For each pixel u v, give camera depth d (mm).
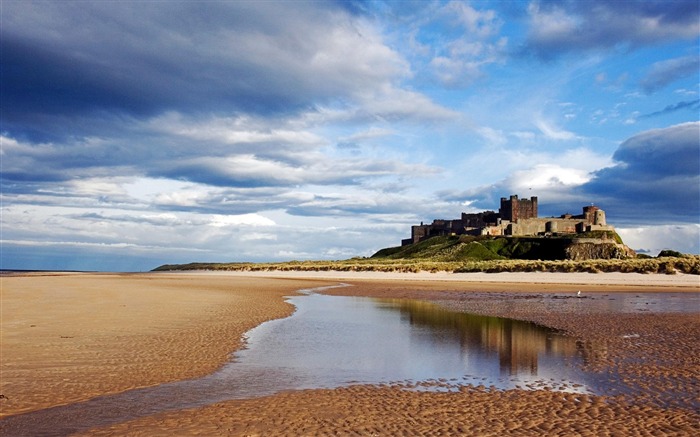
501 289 54594
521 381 13453
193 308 29641
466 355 17031
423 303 37125
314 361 15922
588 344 18953
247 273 111938
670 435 9242
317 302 37594
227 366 15023
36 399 11406
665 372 14219
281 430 9477
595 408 10945
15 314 24688
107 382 12883
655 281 62438
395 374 14258
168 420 10062
